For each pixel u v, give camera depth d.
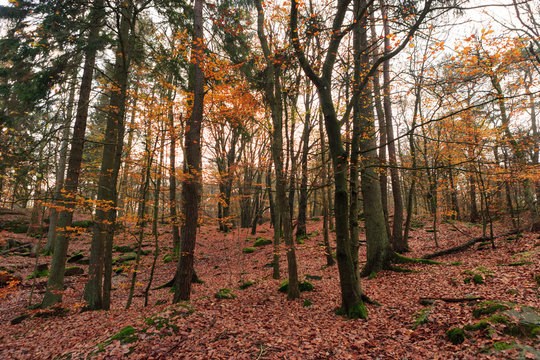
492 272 7.10
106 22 8.76
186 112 9.88
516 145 11.58
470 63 8.01
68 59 8.00
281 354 4.45
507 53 8.20
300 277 10.41
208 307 6.75
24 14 7.97
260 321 6.04
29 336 6.56
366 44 9.60
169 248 18.47
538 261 7.16
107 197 8.76
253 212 22.61
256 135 19.59
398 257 9.91
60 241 8.60
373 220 10.02
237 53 10.56
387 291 7.69
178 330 5.23
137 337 4.91
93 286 8.39
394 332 5.04
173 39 9.88
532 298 5.14
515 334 3.86
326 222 11.74
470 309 5.12
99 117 14.71
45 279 11.45
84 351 4.75
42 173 7.79
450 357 3.88
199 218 13.73
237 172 15.38
